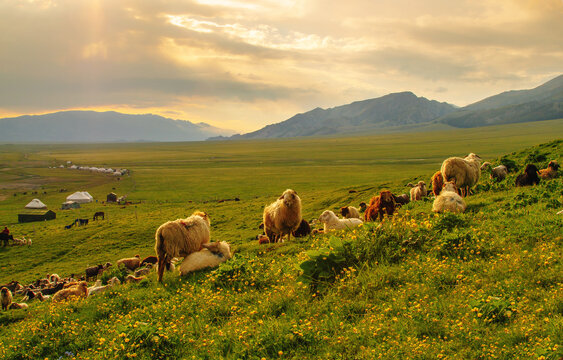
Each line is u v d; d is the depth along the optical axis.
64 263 43.03
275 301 8.66
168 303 10.34
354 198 48.50
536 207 12.96
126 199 100.38
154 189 116.94
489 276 8.00
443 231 10.88
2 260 46.06
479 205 15.98
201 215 16.06
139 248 45.59
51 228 65.56
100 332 10.05
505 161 26.34
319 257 9.37
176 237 14.60
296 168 164.00
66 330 10.59
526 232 10.21
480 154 171.62
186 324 8.77
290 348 6.62
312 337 6.66
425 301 7.36
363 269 9.20
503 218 12.25
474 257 9.22
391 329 6.55
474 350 5.71
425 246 10.12
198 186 118.50
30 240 51.72
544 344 5.30
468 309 6.81
